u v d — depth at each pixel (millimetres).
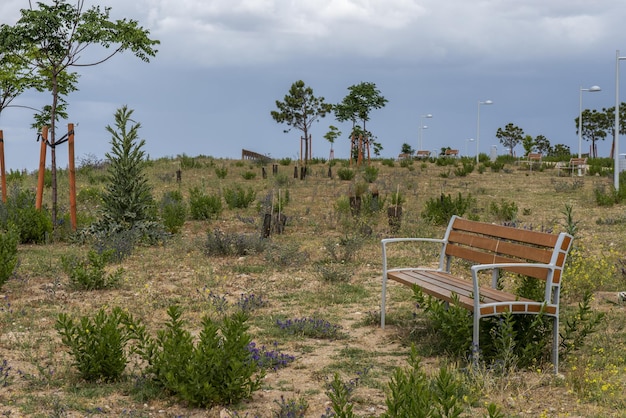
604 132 70000
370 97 39906
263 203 19953
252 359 5840
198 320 7891
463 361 6023
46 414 4824
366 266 11594
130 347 6129
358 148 40906
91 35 15648
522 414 4828
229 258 12445
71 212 15281
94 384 5543
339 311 8508
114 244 12445
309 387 5535
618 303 8383
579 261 9422
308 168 34375
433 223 16797
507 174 33562
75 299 8945
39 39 15961
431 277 7340
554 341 5871
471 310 5906
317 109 40281
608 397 5121
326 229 16188
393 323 7840
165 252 13055
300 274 10930
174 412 4949
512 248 6582
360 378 5727
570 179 30250
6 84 21359
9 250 10570
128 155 15109
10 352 6516
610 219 16516
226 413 4855
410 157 49281
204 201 18531
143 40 16141
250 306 8469
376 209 18234
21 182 27422
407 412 3514
